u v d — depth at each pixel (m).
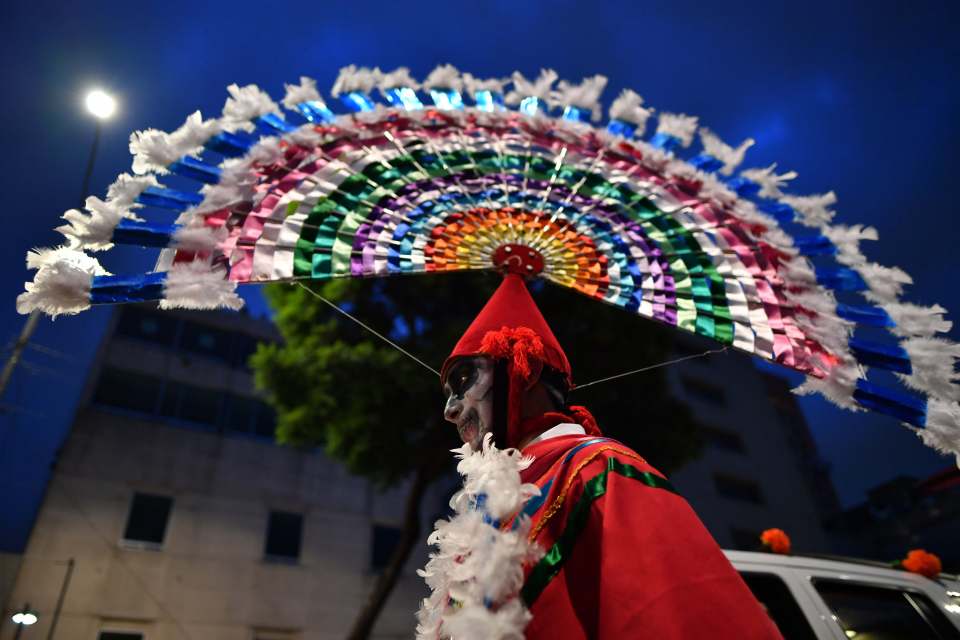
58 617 15.09
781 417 29.92
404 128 2.08
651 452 12.72
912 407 1.57
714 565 0.99
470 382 1.63
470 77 2.30
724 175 2.30
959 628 3.00
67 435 17.45
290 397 12.43
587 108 2.37
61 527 16.20
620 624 0.95
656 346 12.80
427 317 12.89
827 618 2.89
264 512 19.02
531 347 1.60
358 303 12.78
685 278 1.91
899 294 1.79
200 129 1.69
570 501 1.18
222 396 20.30
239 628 16.88
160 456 18.42
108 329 19.70
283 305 13.49
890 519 21.98
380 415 11.95
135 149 1.61
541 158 2.16
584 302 12.29
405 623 18.91
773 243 2.01
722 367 28.78
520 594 1.08
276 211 1.67
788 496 25.52
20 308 1.27
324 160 1.86
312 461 20.55
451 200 1.95
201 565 17.28
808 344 1.72
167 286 1.37
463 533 1.15
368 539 20.00
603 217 2.04
